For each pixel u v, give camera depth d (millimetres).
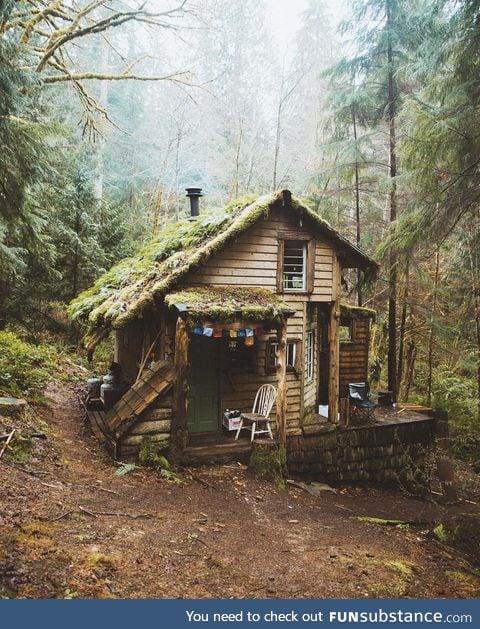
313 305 10688
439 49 8359
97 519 4996
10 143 7926
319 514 7199
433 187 8602
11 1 7035
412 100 8461
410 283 13062
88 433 8656
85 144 18594
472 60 7809
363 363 12578
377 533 6676
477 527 7449
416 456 10695
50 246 12477
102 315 9062
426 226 8703
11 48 7434
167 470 7434
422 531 7391
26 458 6199
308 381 10656
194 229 10070
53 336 15844
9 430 6691
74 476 6293
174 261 8898
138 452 7559
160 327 9023
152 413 7664
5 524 4234
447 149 8031
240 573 4465
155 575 4035
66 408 10328
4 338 11914
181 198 23031
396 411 11711
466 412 14758
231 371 9438
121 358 12688
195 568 4371
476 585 5109
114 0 13312
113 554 4211
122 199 22172
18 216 8977
